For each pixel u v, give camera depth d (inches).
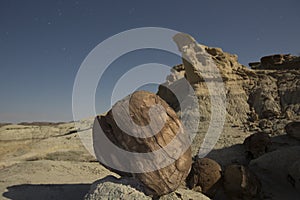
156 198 251.1
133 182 251.9
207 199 331.3
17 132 838.5
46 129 964.6
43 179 390.0
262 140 643.5
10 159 624.1
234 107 1065.5
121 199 232.4
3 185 350.3
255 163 587.5
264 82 1208.8
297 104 1023.6
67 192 335.3
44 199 305.4
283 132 791.1
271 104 1059.9
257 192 414.9
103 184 256.5
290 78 1194.6
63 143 781.9
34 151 699.4
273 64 1539.1
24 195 311.6
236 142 758.5
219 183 413.1
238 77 1226.0
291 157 547.8
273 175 533.3
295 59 1494.8
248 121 980.6
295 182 476.7
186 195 320.5
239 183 402.6
